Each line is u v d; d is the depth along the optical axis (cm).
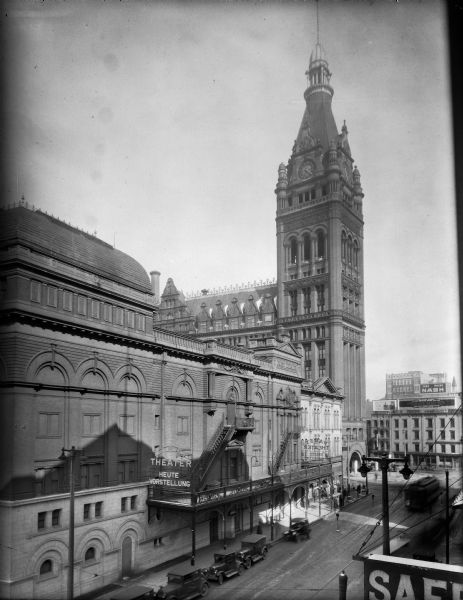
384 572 2262
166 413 4394
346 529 4997
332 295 9250
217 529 4738
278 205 10300
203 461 4675
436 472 7319
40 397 3234
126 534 3700
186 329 10656
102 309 3728
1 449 3042
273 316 10281
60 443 3341
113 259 3934
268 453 5944
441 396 8438
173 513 4150
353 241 10031
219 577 3450
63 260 3428
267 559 4034
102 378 3716
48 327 3300
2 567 2905
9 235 3114
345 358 9462
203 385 4875
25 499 3022
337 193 9456
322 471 6575
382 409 9281
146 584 3478
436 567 2147
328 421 8131
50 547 3128
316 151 9938
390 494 6975
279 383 6306
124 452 3819
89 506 3434
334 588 3272
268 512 5531
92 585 3375
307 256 9900
